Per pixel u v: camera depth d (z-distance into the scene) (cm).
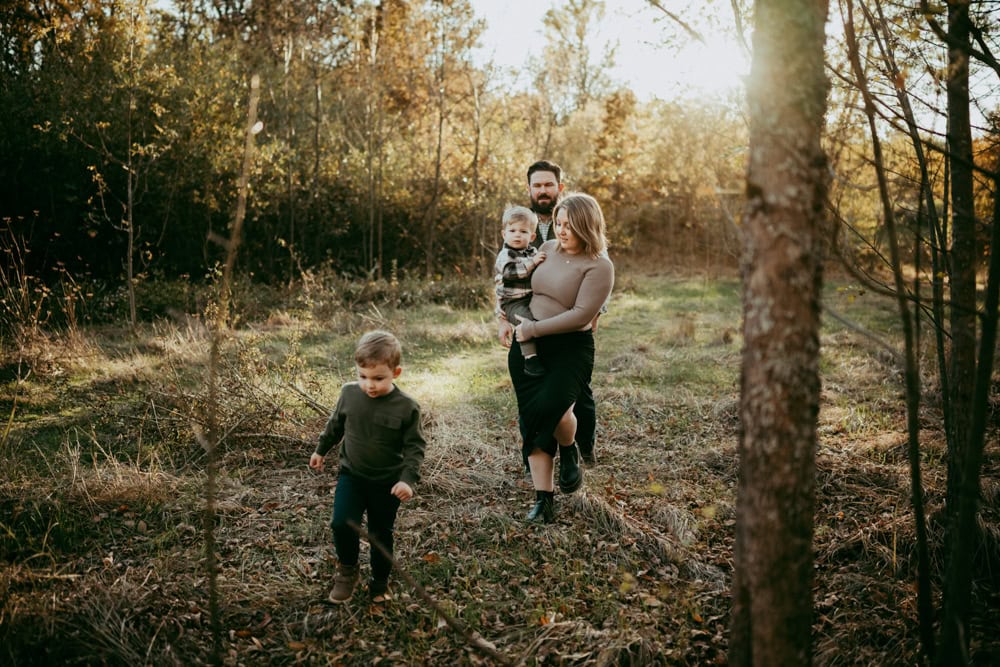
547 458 361
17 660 237
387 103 1634
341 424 292
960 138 255
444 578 309
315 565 317
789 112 135
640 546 340
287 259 1394
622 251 2180
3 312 699
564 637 263
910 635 266
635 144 2123
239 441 459
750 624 151
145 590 284
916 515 215
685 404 596
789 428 141
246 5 1441
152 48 1210
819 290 142
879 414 555
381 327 913
